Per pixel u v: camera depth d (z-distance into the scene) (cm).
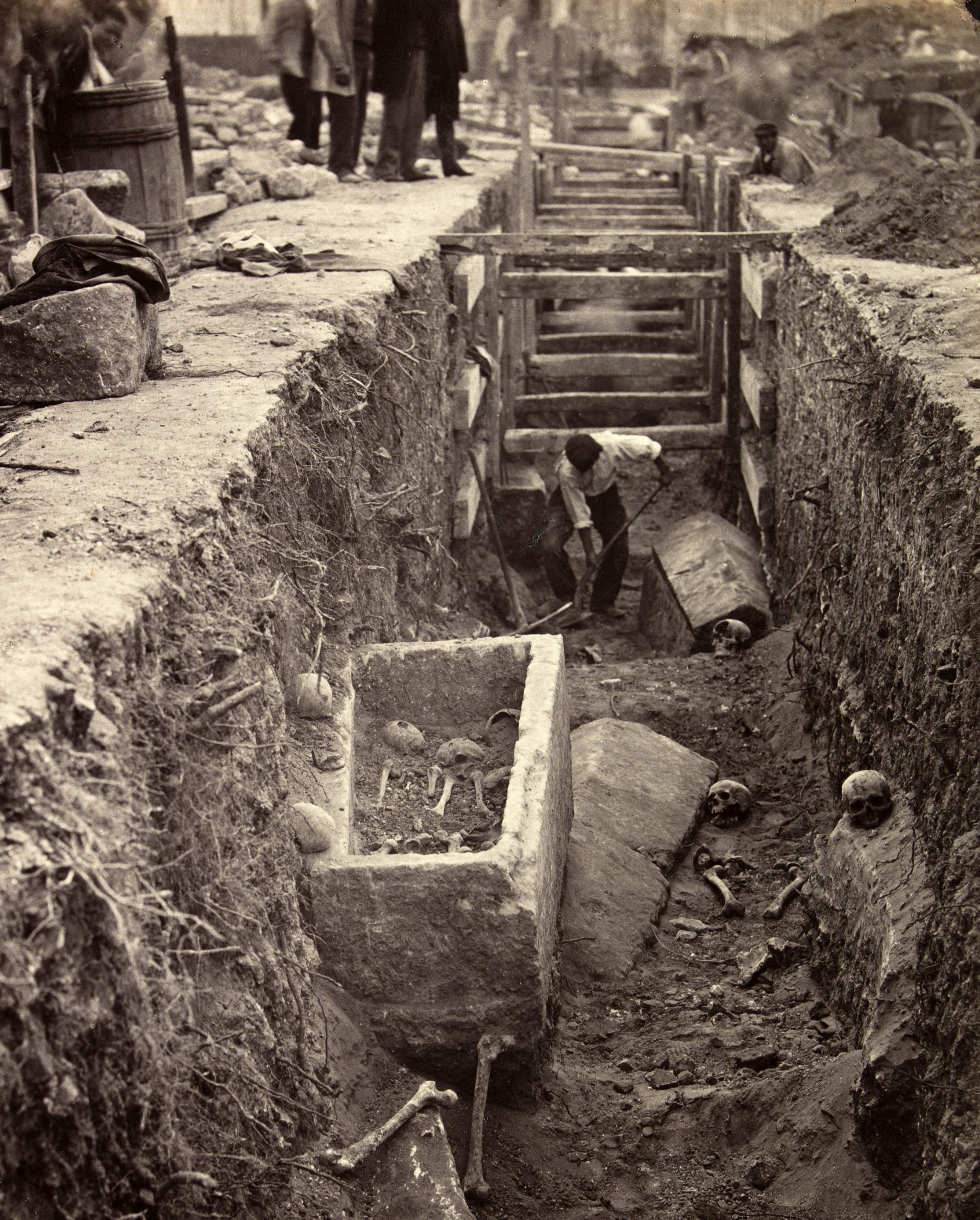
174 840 273
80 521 317
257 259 705
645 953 500
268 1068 308
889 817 456
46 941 206
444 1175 329
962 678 381
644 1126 396
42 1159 208
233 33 1445
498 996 376
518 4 1792
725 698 734
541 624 901
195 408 427
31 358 446
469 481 859
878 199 803
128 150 753
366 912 372
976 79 1606
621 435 970
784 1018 455
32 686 225
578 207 1537
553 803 457
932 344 520
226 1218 266
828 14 1641
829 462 654
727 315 970
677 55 1789
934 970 357
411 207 970
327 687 446
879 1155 364
